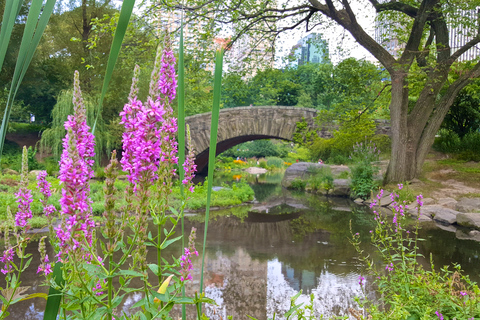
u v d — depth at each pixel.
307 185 23.50
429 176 17.86
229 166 48.38
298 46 18.28
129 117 1.01
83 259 1.06
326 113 20.00
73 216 0.98
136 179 1.03
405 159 17.22
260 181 30.42
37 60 26.16
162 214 1.21
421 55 16.22
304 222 12.53
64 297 1.02
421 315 2.83
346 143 23.34
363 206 16.22
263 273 6.84
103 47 26.12
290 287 6.09
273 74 18.77
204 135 24.42
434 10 14.94
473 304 2.79
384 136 22.45
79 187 1.00
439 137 23.50
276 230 11.15
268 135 24.56
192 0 14.29
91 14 27.09
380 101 20.27
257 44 17.84
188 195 1.43
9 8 0.81
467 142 21.52
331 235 10.45
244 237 10.03
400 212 3.96
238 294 5.71
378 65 17.80
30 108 27.91
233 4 15.45
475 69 16.28
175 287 1.17
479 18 14.58
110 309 1.00
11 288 1.09
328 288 6.04
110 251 1.01
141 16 13.42
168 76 1.17
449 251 8.44
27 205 1.63
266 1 16.44
